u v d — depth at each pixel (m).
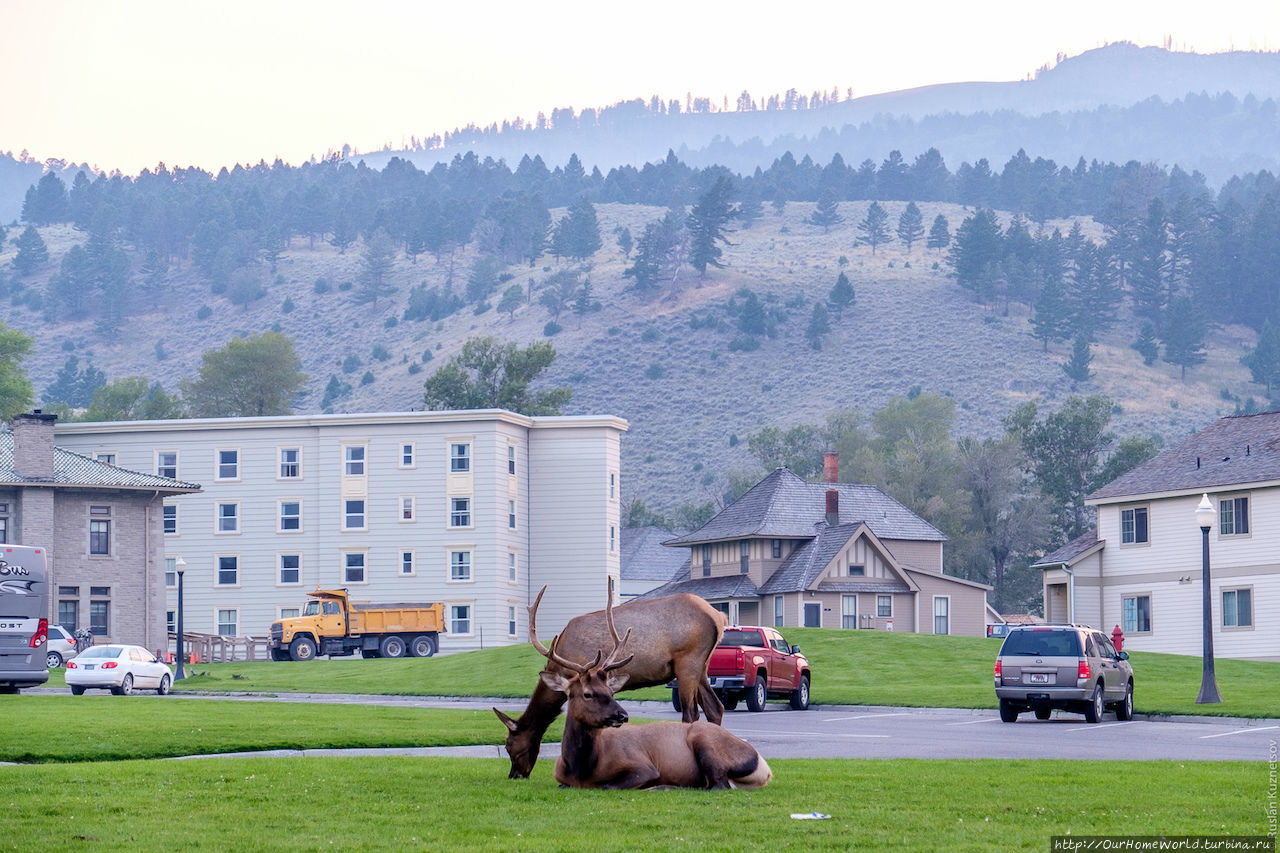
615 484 105.81
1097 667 40.00
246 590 102.31
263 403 163.50
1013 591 145.12
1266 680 56.50
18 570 47.59
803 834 16.81
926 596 96.00
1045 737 33.38
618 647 21.62
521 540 103.44
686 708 23.03
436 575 100.19
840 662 63.09
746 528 97.50
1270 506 73.25
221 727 31.67
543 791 20.17
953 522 137.75
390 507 101.31
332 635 86.56
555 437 104.94
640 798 19.53
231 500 103.06
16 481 81.75
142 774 22.03
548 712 21.58
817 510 99.44
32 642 47.66
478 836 16.69
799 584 92.62
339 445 102.25
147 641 85.94
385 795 19.83
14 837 16.44
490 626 99.44
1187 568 77.19
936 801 19.41
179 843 16.20
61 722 32.31
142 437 104.00
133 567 85.94
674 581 106.19
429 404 137.00
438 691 55.28
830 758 26.55
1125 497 80.19
